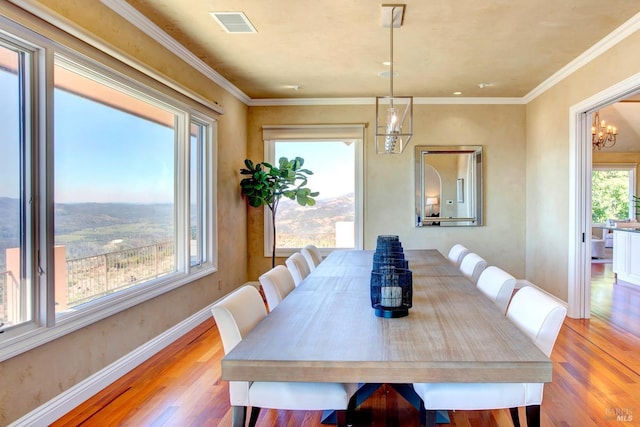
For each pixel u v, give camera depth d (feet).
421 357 4.42
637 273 18.40
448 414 7.32
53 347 7.03
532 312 5.78
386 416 7.27
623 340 11.01
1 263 6.28
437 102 17.28
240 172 16.62
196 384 8.51
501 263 17.38
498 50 11.63
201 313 12.95
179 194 11.81
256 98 17.38
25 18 6.25
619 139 29.45
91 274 8.43
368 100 17.31
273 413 7.45
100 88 8.74
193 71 12.28
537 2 8.75
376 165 17.52
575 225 13.03
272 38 10.77
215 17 9.52
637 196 31.60
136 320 9.53
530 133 16.71
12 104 6.47
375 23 9.84
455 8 8.99
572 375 8.80
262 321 5.76
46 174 6.84
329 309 6.37
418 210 17.46
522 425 6.89
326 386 5.46
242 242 17.12
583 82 12.33
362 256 12.59
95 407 7.53
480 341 4.89
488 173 17.33
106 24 8.32
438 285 8.04
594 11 9.18
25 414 6.45
